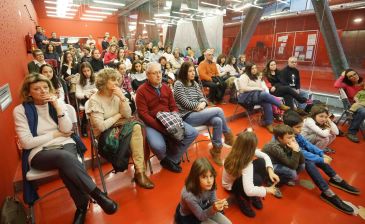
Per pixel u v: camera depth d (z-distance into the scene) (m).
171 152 2.26
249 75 3.33
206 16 6.26
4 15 2.37
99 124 1.82
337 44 4.07
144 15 7.40
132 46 7.20
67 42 6.73
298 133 2.13
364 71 3.87
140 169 1.96
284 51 5.04
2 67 2.02
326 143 2.40
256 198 1.76
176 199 1.83
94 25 7.02
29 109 1.52
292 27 4.79
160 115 2.06
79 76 2.91
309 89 4.74
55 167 1.42
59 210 1.71
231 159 1.71
